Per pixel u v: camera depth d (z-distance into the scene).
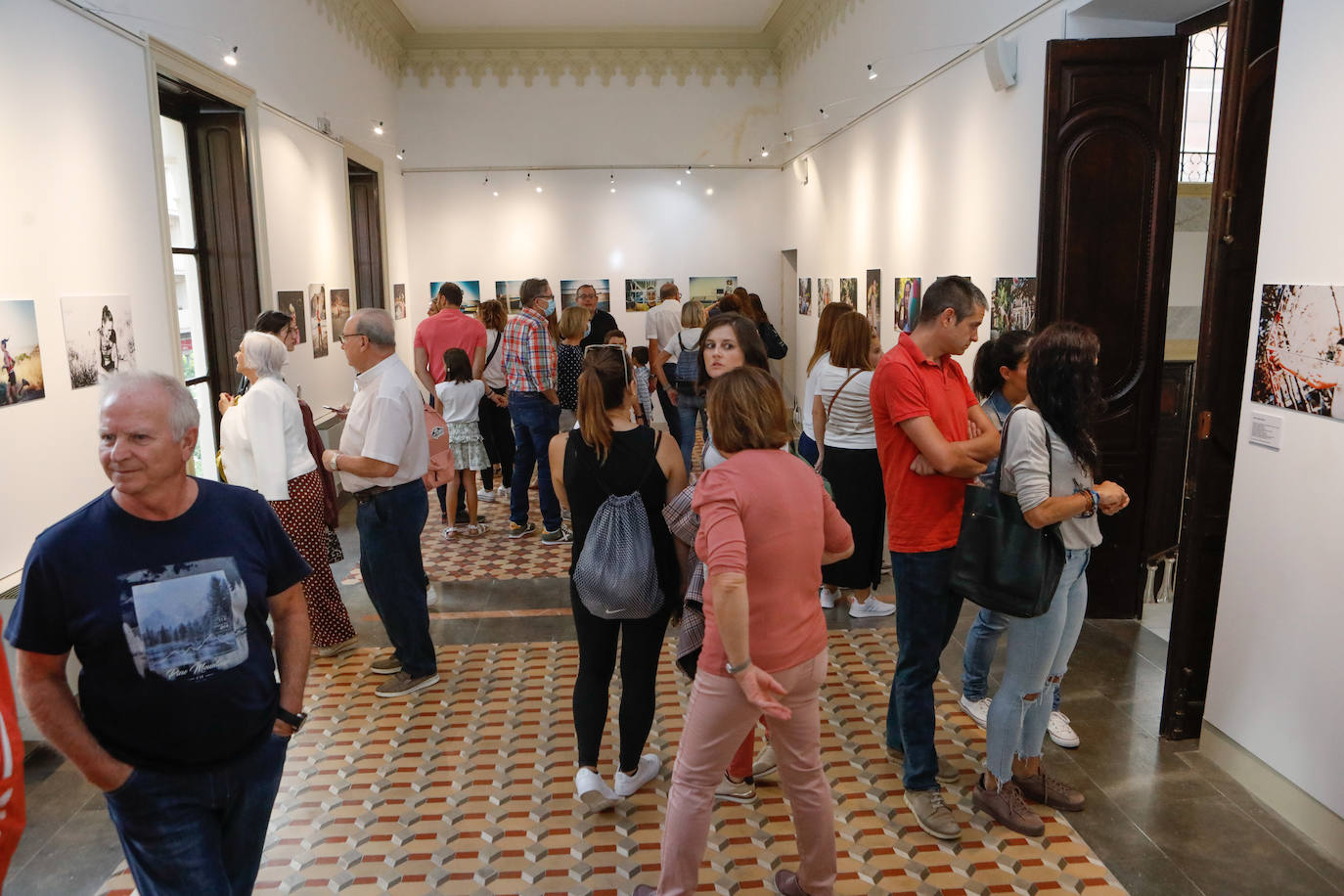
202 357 6.87
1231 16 3.24
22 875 2.92
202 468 6.78
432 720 3.99
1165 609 5.25
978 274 6.10
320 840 3.10
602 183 12.84
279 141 7.56
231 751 1.97
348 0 9.85
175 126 6.46
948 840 3.04
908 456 3.00
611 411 3.00
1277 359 3.12
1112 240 4.83
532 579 6.03
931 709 3.13
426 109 12.52
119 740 1.86
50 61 4.12
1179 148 4.79
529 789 3.40
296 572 2.13
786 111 12.48
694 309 8.23
